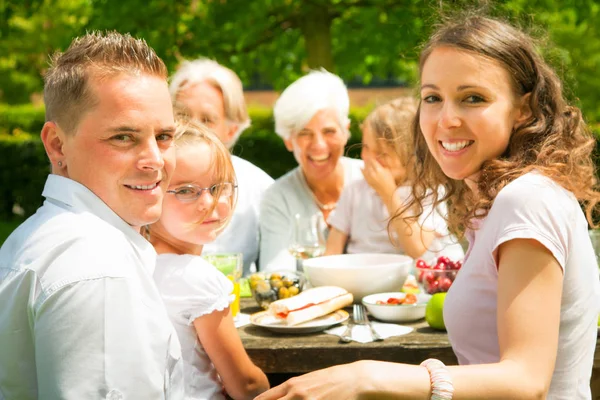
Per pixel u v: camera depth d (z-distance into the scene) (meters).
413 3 6.87
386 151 3.06
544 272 1.33
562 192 1.44
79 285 1.28
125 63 1.39
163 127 1.43
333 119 3.26
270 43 7.99
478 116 1.54
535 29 1.79
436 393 1.26
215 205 1.94
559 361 1.46
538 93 1.57
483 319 1.51
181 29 7.39
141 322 1.34
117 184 1.40
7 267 1.36
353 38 7.72
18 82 13.30
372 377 1.29
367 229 3.19
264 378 1.98
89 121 1.37
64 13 11.41
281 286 2.46
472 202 1.73
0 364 1.33
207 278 1.86
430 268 2.54
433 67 1.58
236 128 3.50
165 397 1.43
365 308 2.43
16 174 9.88
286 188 3.43
